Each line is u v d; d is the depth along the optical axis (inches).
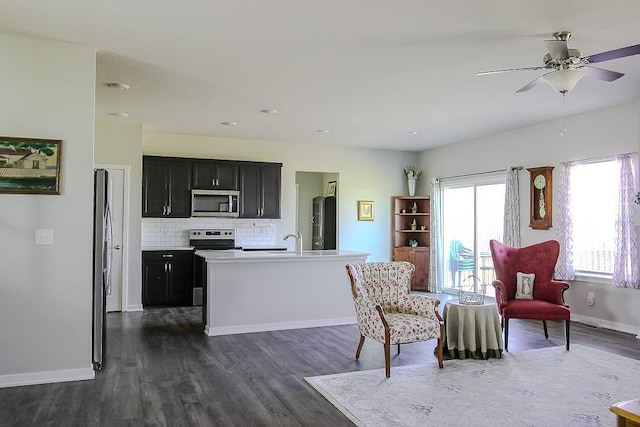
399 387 143.8
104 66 170.2
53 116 147.6
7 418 120.6
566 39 141.5
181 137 300.5
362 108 231.0
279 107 228.8
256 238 320.2
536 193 263.7
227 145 312.7
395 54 157.2
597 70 133.5
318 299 229.8
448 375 155.1
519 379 151.6
